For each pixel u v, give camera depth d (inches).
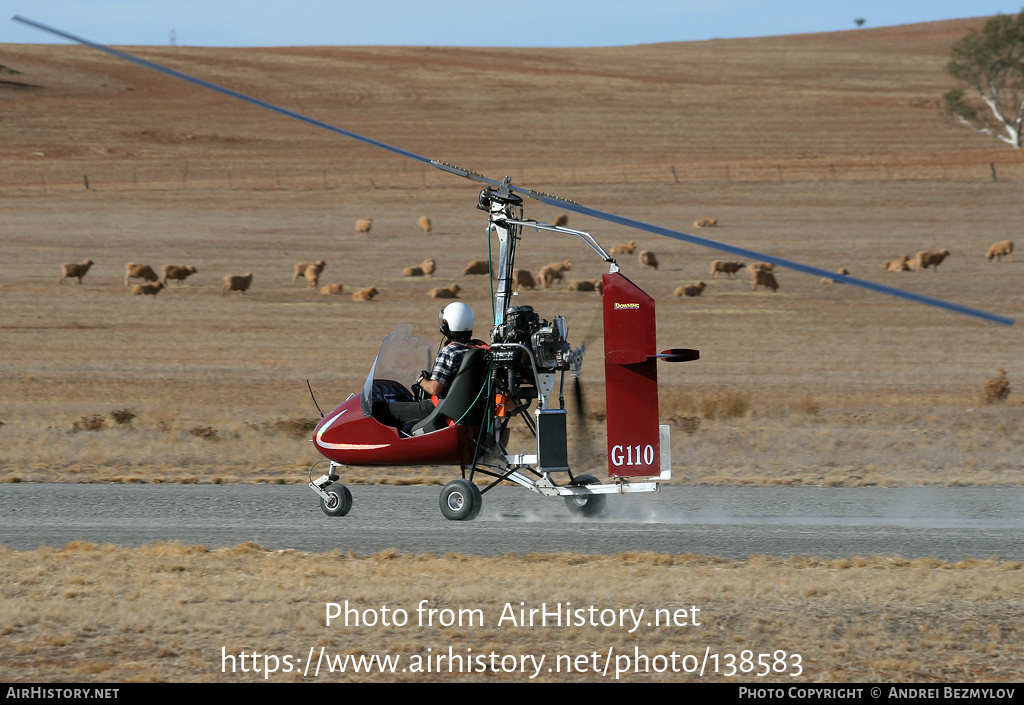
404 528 1425.9
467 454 1476.4
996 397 3395.7
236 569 1125.1
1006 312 6003.9
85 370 4306.1
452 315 1471.5
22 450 2298.2
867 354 4763.8
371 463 1501.0
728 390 3782.0
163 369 4355.3
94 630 908.0
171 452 2306.8
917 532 1398.9
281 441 2463.1
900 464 2188.7
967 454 2324.1
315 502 1680.6
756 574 1095.0
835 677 807.1
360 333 5497.1
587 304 6210.6
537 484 1502.2
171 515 1549.0
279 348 5004.9
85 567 1125.1
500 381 1469.0
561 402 1451.8
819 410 3191.4
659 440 1375.5
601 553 1242.0
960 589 1027.9
